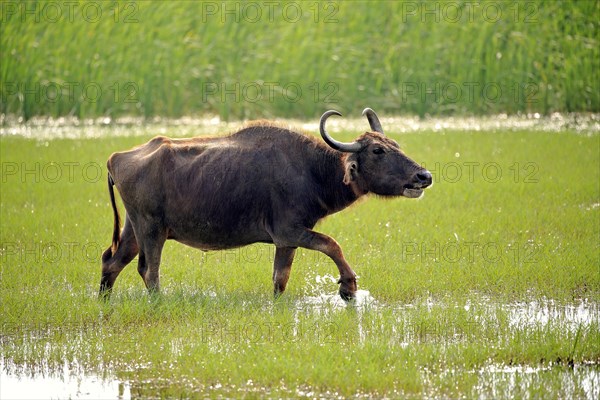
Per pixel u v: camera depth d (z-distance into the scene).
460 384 30.80
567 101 83.62
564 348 33.50
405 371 31.38
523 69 84.31
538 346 33.62
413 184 38.47
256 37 87.69
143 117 83.75
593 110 83.75
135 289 41.03
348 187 39.34
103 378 32.56
